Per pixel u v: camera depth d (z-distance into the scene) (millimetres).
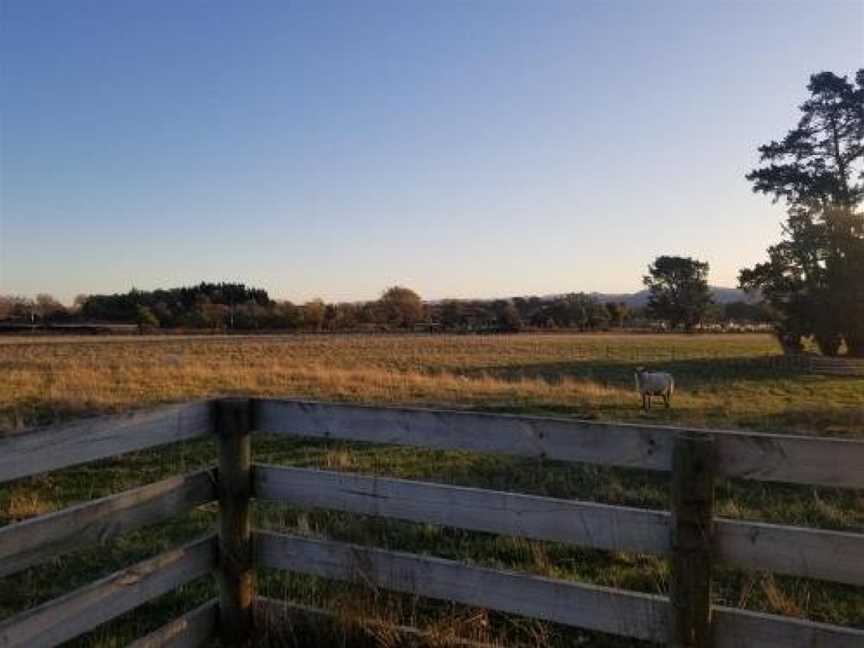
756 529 3629
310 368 32594
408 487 4262
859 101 53844
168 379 25812
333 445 12320
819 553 3539
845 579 3510
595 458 3873
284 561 4609
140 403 18672
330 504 4449
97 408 17672
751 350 65750
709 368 43281
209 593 5668
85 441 3701
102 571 6266
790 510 8539
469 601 4160
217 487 4551
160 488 4168
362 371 31438
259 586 5617
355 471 10477
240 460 4559
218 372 28969
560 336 92250
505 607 4082
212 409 4500
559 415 19406
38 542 3516
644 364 45031
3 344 57156
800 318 52688
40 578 6086
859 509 8656
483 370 37719
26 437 3439
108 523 3855
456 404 20906
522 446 4004
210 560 4535
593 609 3910
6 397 19266
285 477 4559
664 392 21969
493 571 4105
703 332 118812
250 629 4621
